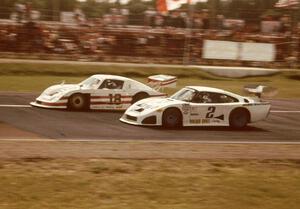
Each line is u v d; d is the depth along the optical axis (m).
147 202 23.48
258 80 93.75
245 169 30.72
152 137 40.94
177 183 26.77
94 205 22.67
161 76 58.62
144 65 93.38
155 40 101.81
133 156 32.41
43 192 24.06
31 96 63.25
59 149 33.47
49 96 54.62
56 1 118.81
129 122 46.81
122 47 100.06
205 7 139.12
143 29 103.81
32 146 34.03
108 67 89.81
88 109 54.09
